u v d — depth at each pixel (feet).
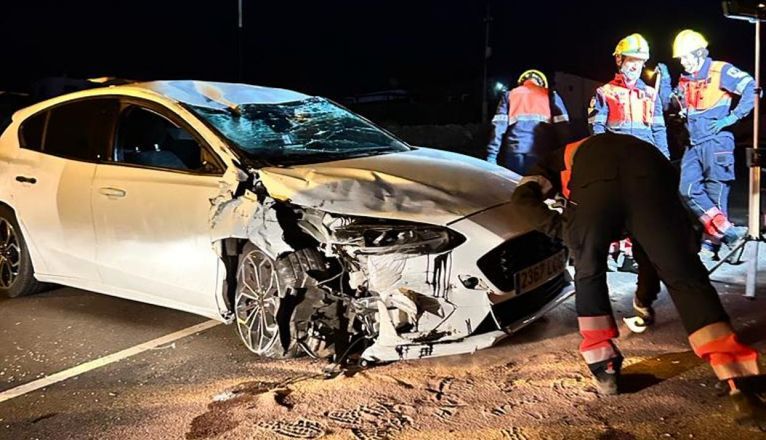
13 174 19.97
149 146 17.75
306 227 14.55
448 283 13.70
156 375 15.07
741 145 54.60
